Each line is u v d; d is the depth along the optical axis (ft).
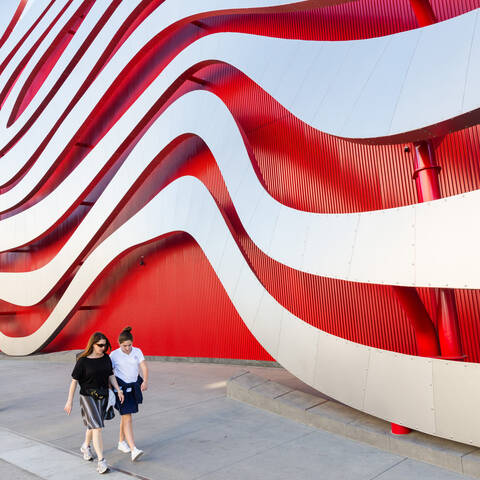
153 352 53.21
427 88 18.57
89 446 19.80
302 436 21.93
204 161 47.52
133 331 55.62
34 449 21.71
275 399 26.35
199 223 39.04
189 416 26.35
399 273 17.99
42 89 65.31
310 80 26.48
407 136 19.36
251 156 35.29
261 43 33.71
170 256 52.85
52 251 66.90
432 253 16.99
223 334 46.96
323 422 22.80
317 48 27.81
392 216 18.72
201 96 41.04
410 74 19.57
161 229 43.91
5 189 76.07
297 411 24.41
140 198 55.16
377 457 18.86
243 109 41.75
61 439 23.29
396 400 19.27
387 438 19.57
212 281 48.65
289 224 26.20
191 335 49.70
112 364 19.44
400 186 30.35
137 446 21.38
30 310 69.26
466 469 16.81
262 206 30.17
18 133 69.41
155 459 19.58
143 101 47.50
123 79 54.13
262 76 31.68
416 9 21.36
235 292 32.30
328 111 23.35
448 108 17.47
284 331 26.50
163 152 45.37
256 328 29.17
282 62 30.53
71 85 58.90
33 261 69.62
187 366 46.37
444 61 18.43
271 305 28.30
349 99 22.39
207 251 37.01
